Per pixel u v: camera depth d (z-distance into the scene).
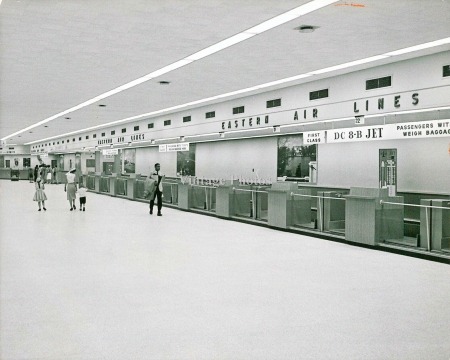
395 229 10.54
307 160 16.91
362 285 7.06
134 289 6.73
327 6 7.11
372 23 7.97
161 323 5.27
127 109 21.31
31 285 6.92
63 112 22.53
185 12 7.46
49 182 44.50
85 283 7.06
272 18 7.75
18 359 4.24
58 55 10.66
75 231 12.64
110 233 12.32
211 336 4.88
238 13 7.48
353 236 10.72
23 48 10.01
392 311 5.77
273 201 13.53
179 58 10.93
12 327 5.11
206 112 19.98
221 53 10.37
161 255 9.34
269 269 8.13
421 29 8.31
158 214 16.83
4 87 15.24
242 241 11.20
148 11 7.43
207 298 6.30
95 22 8.07
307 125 14.80
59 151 45.94
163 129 23.92
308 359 4.30
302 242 11.09
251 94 16.69
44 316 5.49
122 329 5.06
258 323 5.30
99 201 23.59
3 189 33.78
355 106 12.39
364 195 10.62
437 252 9.14
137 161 32.47
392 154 13.26
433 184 12.02
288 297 6.38
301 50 10.02
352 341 4.77
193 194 18.78
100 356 4.33
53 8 7.33
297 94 14.60
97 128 32.50
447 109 10.26
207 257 9.17
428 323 5.33
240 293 6.57
